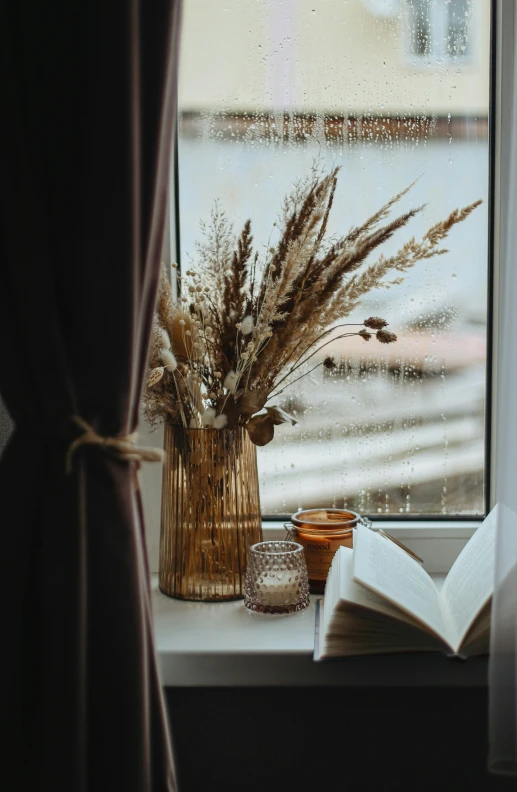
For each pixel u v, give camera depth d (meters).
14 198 0.77
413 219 1.25
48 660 0.76
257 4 1.22
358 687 0.99
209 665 0.93
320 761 1.00
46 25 0.79
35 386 0.78
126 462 0.81
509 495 0.86
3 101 0.77
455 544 1.23
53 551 0.77
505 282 0.91
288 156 1.24
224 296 1.05
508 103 1.13
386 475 1.28
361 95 1.24
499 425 0.89
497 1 1.19
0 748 0.77
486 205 1.24
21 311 0.77
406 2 1.22
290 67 1.23
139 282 0.81
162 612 1.06
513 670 0.85
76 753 0.76
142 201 0.81
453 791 1.00
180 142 1.24
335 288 1.02
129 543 0.79
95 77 0.77
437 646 0.88
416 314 1.25
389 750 1.00
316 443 1.28
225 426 1.04
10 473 0.79
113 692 0.78
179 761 1.00
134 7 0.78
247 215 1.25
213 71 1.23
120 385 0.79
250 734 1.00
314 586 1.11
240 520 1.09
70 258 0.79
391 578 0.92
